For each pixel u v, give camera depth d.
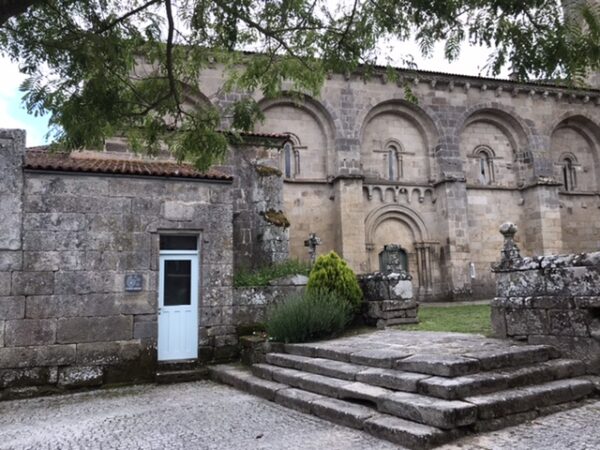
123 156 13.97
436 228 24.44
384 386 6.43
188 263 11.06
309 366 8.17
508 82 25.39
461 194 24.05
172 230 10.78
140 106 8.92
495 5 6.98
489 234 24.97
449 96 24.97
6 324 9.23
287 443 5.45
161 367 10.32
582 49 6.98
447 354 6.70
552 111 26.33
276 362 9.26
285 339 9.96
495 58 7.53
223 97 21.00
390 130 24.58
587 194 26.78
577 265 6.85
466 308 16.72
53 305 9.58
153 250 10.50
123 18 7.77
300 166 22.94
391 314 11.20
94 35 7.41
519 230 25.50
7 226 9.45
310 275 11.85
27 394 9.12
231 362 10.97
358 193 22.69
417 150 24.81
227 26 8.36
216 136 8.89
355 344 8.80
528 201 25.55
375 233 23.77
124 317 10.06
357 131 23.31
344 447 5.16
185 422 6.70
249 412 7.10
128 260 10.26
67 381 9.45
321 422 6.27
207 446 5.52
